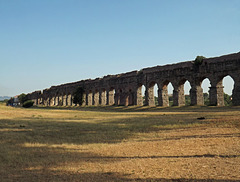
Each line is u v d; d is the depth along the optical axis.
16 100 164.75
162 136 19.98
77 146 16.98
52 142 18.81
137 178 9.58
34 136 21.56
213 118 28.61
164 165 11.20
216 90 56.56
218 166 10.48
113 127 26.86
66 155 14.30
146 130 23.78
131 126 26.97
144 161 12.17
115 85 86.75
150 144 16.61
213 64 57.50
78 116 45.50
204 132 20.08
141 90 78.50
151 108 66.19
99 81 94.94
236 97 52.28
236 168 10.02
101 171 10.77
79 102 101.06
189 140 16.97
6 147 16.56
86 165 11.90
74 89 110.56
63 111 63.00
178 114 40.78
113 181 9.33
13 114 46.38
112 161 12.63
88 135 21.83
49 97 132.00
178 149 14.49
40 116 44.66
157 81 70.75
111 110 72.00
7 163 12.59
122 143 17.78
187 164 11.12
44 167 11.73
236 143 14.67
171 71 66.94
